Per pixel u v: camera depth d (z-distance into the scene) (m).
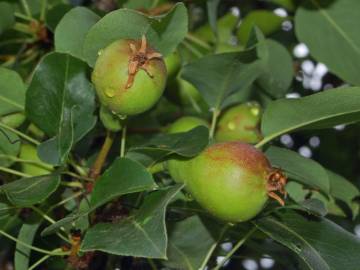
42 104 0.56
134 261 0.64
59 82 0.56
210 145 0.52
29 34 0.72
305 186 0.61
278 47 0.71
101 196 0.49
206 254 0.60
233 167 0.50
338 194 0.63
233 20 0.79
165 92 0.71
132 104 0.50
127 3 0.71
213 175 0.50
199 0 0.74
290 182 0.61
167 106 0.75
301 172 0.58
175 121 0.68
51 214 0.60
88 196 0.54
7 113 0.60
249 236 0.58
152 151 0.52
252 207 0.50
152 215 0.49
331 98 0.53
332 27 0.73
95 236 0.48
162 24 0.52
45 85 0.56
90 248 0.47
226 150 0.51
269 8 0.89
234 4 0.88
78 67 0.56
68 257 0.57
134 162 0.49
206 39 0.79
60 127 0.53
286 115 0.55
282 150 0.58
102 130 0.66
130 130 0.68
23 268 0.58
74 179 0.59
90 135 0.61
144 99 0.50
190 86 0.70
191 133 0.53
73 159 0.57
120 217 0.52
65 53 0.56
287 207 0.53
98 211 0.54
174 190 0.49
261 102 0.73
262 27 0.79
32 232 0.58
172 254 0.60
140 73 0.50
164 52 0.54
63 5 0.67
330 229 0.55
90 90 0.56
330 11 0.73
